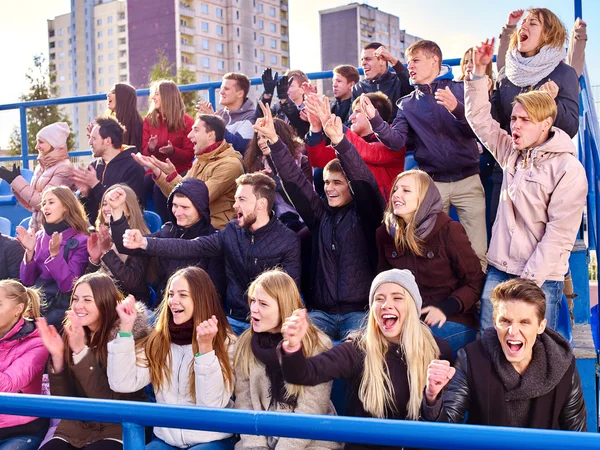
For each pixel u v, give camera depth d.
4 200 6.63
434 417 2.62
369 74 5.92
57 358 3.48
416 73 4.71
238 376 3.40
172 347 3.49
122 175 5.50
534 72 4.34
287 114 5.63
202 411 2.04
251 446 3.15
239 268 4.12
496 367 2.90
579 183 3.57
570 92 4.27
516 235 3.71
